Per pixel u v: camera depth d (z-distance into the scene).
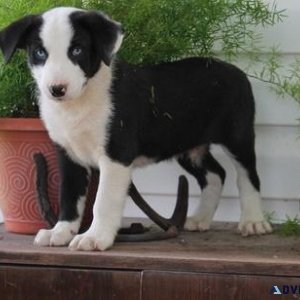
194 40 2.54
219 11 2.50
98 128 2.10
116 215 2.09
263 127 2.81
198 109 2.39
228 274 1.88
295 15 2.74
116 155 2.11
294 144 2.80
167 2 2.43
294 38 2.75
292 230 2.41
